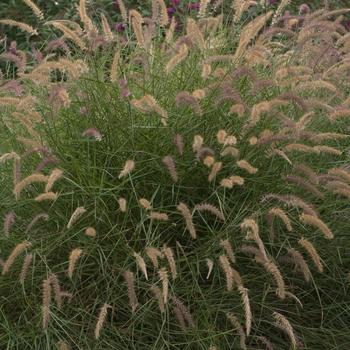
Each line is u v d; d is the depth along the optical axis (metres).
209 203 3.60
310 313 3.63
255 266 3.52
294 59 4.16
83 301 3.47
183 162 3.58
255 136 3.66
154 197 3.60
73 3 6.53
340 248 3.69
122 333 3.37
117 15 6.53
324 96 4.18
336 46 4.24
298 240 3.49
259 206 3.52
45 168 3.66
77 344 3.29
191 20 3.80
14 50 4.67
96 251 3.48
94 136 3.63
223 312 3.46
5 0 7.09
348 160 3.78
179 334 3.37
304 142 3.80
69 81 3.90
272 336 3.49
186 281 3.44
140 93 4.00
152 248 3.13
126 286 3.41
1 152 3.98
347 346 3.54
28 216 3.67
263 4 4.81
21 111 4.12
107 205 3.56
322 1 7.07
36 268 3.48
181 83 3.90
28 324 3.39
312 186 3.36
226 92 3.40
